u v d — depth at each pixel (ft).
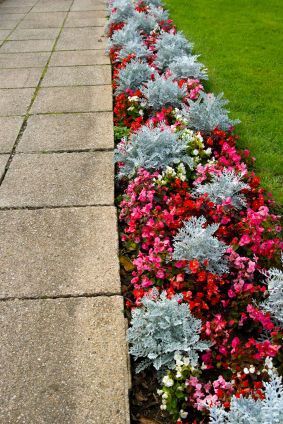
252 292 8.10
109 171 12.19
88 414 6.61
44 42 23.47
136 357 7.33
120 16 23.27
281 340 7.51
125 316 8.29
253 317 7.69
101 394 6.86
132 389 7.16
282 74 18.89
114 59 19.58
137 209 9.82
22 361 7.34
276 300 7.80
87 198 11.18
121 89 16.14
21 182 11.87
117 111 14.93
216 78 18.45
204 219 9.21
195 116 13.06
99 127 14.49
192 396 6.84
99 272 9.02
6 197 11.28
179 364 6.99
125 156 11.84
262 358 7.14
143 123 14.39
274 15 26.99
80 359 7.36
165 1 30.14
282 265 8.89
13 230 10.19
